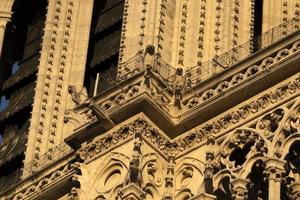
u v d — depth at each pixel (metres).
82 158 85.19
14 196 88.56
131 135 84.19
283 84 82.81
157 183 83.56
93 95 90.19
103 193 83.44
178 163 84.31
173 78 86.75
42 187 87.69
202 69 87.19
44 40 94.31
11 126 95.38
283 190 81.38
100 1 96.31
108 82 92.06
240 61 84.69
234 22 89.69
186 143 84.56
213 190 81.88
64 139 87.88
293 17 89.25
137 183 81.94
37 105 92.06
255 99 83.38
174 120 85.12
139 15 89.44
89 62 93.94
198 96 85.38
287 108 82.12
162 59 87.25
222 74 85.00
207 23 89.44
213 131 84.00
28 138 91.06
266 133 82.06
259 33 91.62
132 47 88.25
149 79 85.00
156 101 84.88
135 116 84.50
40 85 92.75
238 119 83.50
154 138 84.44
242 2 90.88
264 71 83.44
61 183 86.69
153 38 88.06
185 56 87.94
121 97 85.25
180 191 83.38
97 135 85.12
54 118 91.56
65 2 95.50
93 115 86.06
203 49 88.44
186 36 88.75
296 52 82.94
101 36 94.81
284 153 80.94
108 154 84.44
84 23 94.88
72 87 87.94
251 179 81.81
